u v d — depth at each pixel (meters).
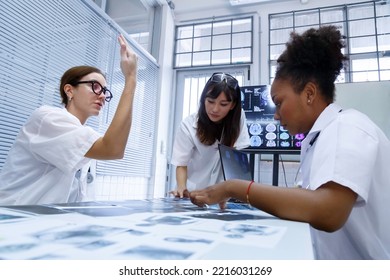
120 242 0.37
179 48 3.65
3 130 1.57
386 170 0.70
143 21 3.36
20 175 1.10
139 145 2.96
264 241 0.41
